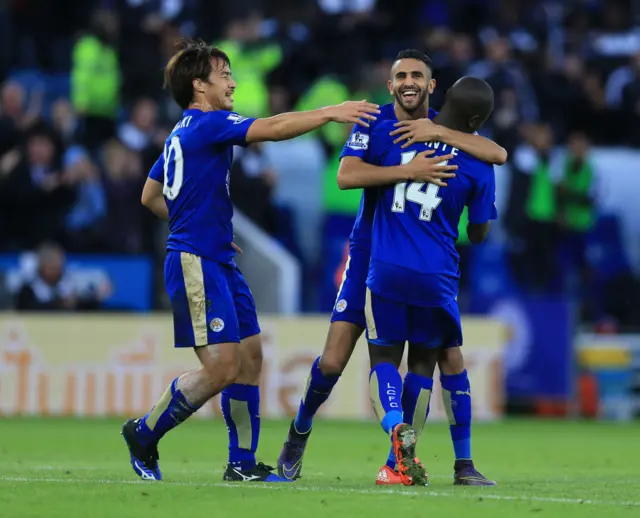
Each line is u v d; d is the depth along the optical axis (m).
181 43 24.45
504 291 65.00
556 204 65.31
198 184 22.95
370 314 23.03
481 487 22.73
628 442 42.16
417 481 21.88
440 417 54.72
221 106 23.92
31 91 75.69
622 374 60.16
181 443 38.59
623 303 69.12
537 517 17.61
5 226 60.16
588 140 75.62
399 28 77.81
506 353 58.22
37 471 26.14
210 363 22.77
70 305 55.91
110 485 21.41
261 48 69.75
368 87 66.62
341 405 54.53
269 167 63.75
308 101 66.94
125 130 66.62
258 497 19.42
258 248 58.28
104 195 59.97
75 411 53.31
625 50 79.94
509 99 67.06
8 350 53.22
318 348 54.12
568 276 66.38
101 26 67.50
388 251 22.81
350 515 17.48
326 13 72.62
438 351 23.80
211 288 22.83
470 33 78.56
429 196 22.84
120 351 53.56
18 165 59.81
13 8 78.56
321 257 64.69
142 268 57.00
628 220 71.81
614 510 18.62
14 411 53.16
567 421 56.44
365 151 23.34
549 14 81.38
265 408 53.72
